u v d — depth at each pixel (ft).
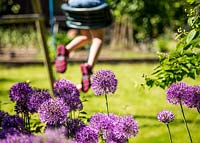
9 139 6.73
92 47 17.15
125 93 22.02
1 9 49.75
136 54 37.73
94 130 7.70
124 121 7.91
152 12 40.29
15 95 8.82
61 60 17.95
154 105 19.21
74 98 8.81
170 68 10.04
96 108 18.62
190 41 8.98
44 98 8.65
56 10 50.70
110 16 17.46
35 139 6.66
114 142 7.90
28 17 18.69
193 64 9.92
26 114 8.94
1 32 44.47
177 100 8.98
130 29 40.78
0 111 8.39
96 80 8.87
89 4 17.13
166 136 14.46
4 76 29.48
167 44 39.88
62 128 7.48
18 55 38.40
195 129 15.19
